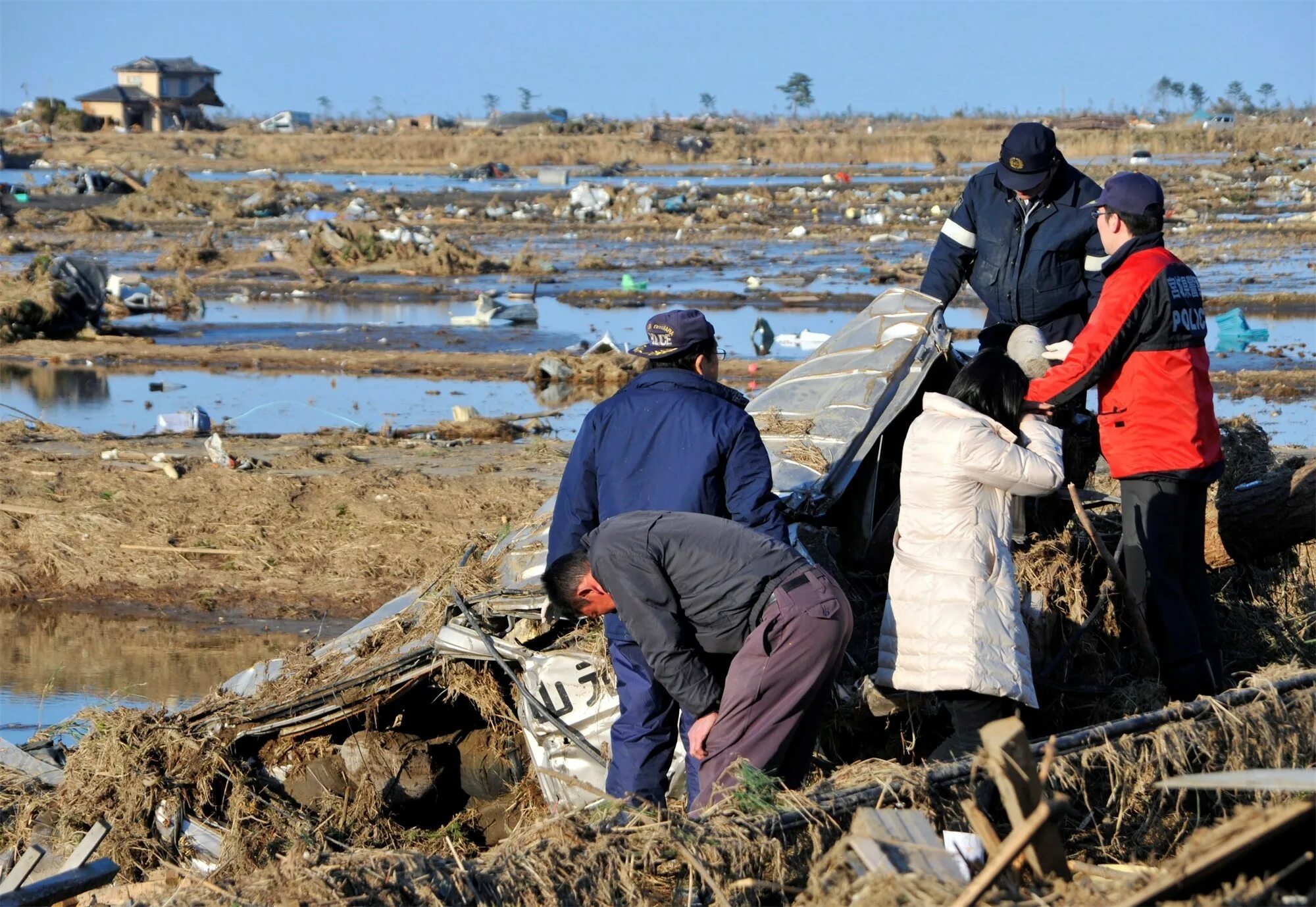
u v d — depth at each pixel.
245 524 25.41
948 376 16.38
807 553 13.99
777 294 57.81
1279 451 24.27
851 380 15.89
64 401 37.88
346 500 26.00
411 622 15.14
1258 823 7.44
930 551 11.12
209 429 33.25
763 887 8.85
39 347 47.09
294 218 104.00
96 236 90.19
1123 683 13.62
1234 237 76.69
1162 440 12.54
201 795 13.48
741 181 146.00
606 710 12.67
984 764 9.20
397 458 29.70
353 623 21.83
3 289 49.91
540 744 13.00
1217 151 189.50
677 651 10.50
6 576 23.81
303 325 53.09
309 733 14.27
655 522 10.79
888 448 16.00
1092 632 13.83
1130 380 12.63
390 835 13.59
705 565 10.62
